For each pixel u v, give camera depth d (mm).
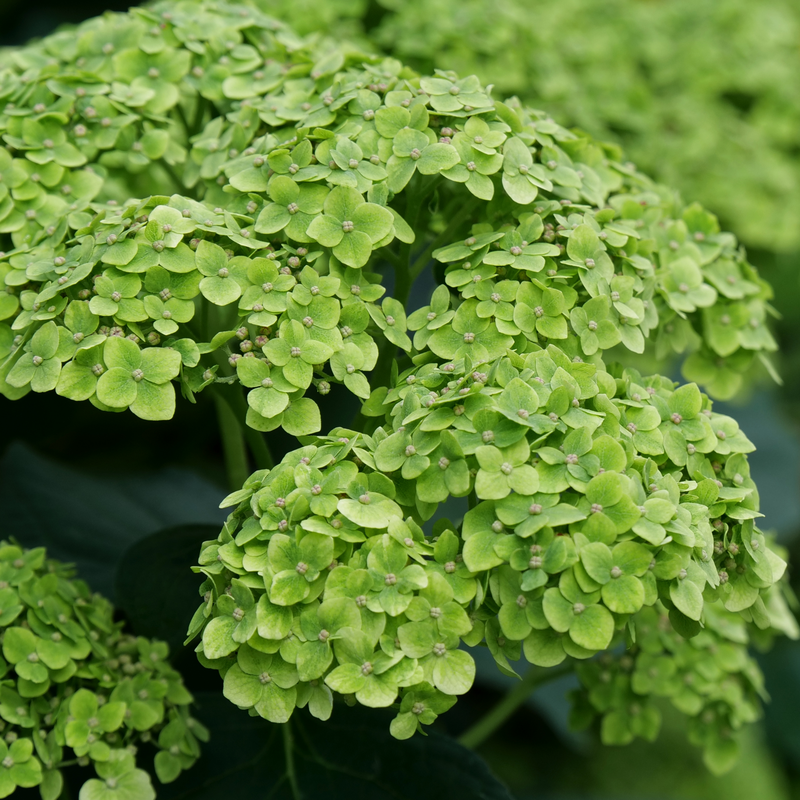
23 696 588
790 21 1043
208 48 655
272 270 582
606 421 567
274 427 576
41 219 621
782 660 976
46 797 586
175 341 577
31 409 734
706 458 589
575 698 671
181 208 590
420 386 577
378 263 713
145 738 604
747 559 576
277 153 597
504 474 553
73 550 689
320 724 623
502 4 783
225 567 559
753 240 940
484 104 609
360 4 766
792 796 974
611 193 660
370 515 553
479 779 608
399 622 550
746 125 958
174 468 727
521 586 547
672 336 634
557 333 585
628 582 547
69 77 638
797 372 1194
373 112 609
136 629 632
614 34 930
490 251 601
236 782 617
